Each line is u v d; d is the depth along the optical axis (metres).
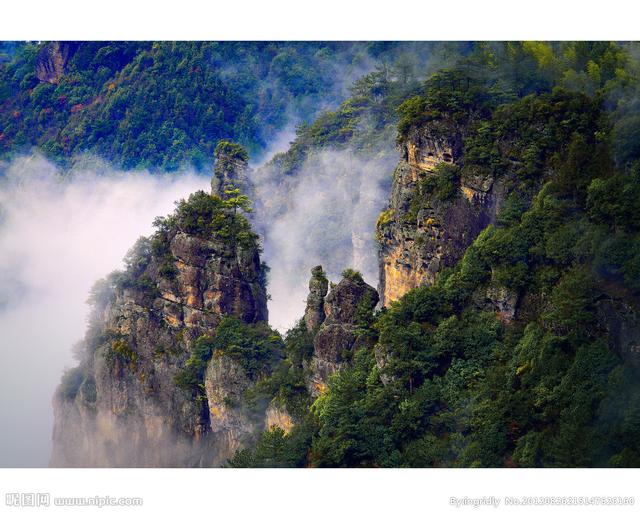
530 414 179.50
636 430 167.12
